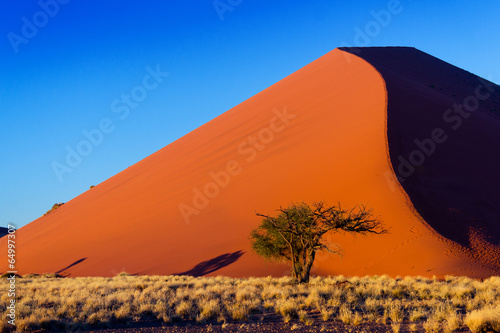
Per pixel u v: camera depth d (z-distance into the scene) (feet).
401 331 34.83
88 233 181.57
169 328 38.60
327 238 110.01
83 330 38.17
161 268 121.39
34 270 159.74
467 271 83.05
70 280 97.76
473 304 44.60
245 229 128.26
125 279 92.68
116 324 41.09
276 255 84.28
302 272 73.10
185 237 137.90
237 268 108.06
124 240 155.63
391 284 64.64
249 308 46.57
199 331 37.04
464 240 98.12
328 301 48.52
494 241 97.81
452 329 33.81
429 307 46.09
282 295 53.88
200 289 60.44
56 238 194.18
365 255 99.19
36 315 41.04
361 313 43.52
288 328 37.45
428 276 83.51
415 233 99.25
